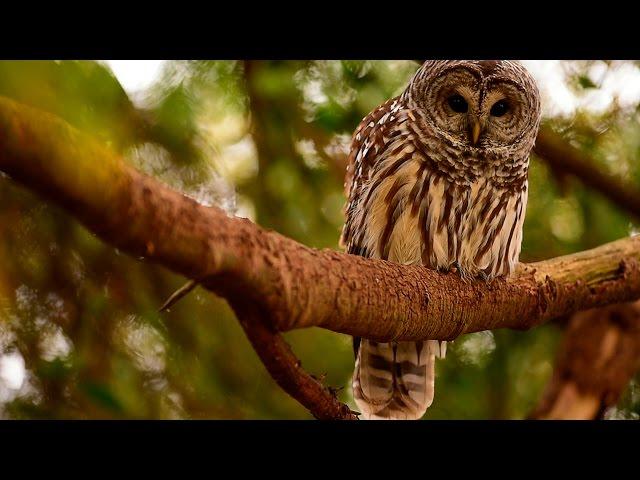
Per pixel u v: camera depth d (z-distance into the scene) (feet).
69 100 14.87
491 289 14.64
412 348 20.06
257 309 9.62
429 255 18.74
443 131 18.63
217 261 8.77
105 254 18.48
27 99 13.48
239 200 20.43
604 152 22.48
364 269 11.30
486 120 18.56
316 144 21.48
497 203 18.90
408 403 20.16
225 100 19.77
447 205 18.67
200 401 18.74
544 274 16.26
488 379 21.89
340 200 21.49
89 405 17.01
